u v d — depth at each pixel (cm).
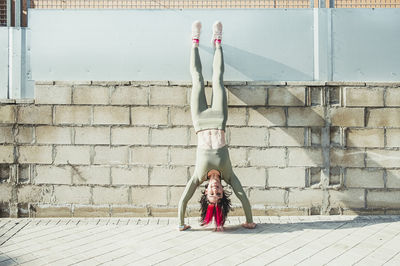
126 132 445
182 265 295
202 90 420
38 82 443
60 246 341
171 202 446
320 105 445
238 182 405
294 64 469
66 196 446
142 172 446
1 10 487
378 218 431
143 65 469
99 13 468
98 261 304
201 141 401
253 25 469
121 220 431
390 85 443
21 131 443
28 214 445
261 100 445
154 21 468
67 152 445
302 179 446
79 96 444
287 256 313
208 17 468
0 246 341
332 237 361
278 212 446
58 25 468
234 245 341
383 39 467
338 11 468
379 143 444
